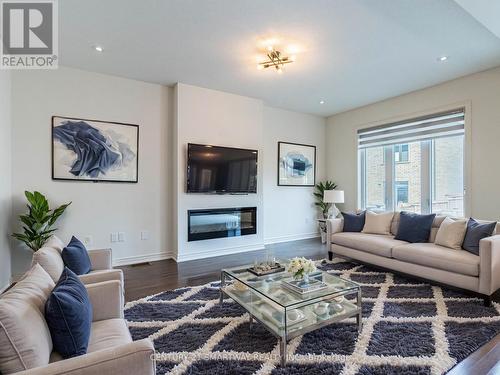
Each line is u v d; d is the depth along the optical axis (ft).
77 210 12.09
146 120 13.58
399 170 15.90
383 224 12.74
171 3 7.66
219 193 14.53
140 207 13.47
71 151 11.91
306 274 7.60
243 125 15.48
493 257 8.11
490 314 7.59
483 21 7.47
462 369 5.43
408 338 6.50
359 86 14.07
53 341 3.97
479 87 12.35
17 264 10.97
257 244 15.98
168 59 11.12
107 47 10.13
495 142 11.87
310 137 19.43
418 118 14.65
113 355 3.40
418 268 9.93
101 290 5.37
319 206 19.83
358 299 6.97
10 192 10.74
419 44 9.96
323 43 9.88
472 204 12.53
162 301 8.73
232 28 8.92
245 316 7.68
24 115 11.10
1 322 3.20
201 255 14.24
